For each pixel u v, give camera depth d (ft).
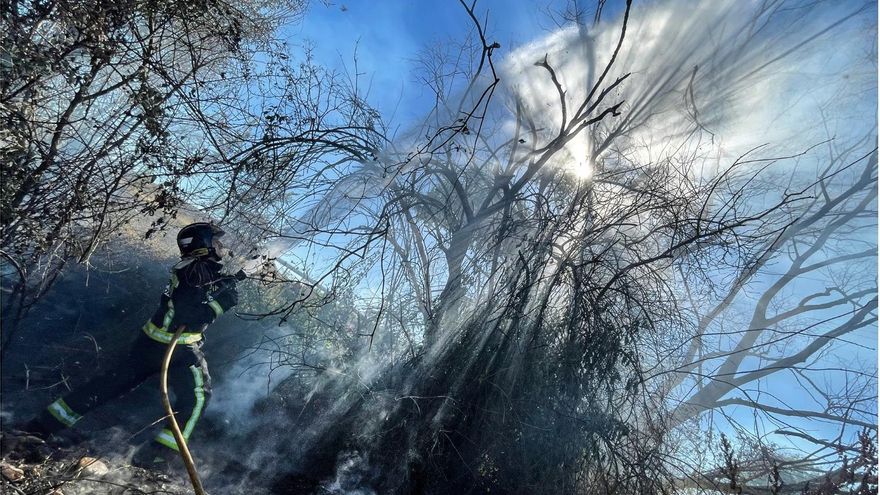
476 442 13.97
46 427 12.71
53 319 16.47
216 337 17.81
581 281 14.53
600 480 13.16
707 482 13.98
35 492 10.12
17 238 13.26
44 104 13.09
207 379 13.80
